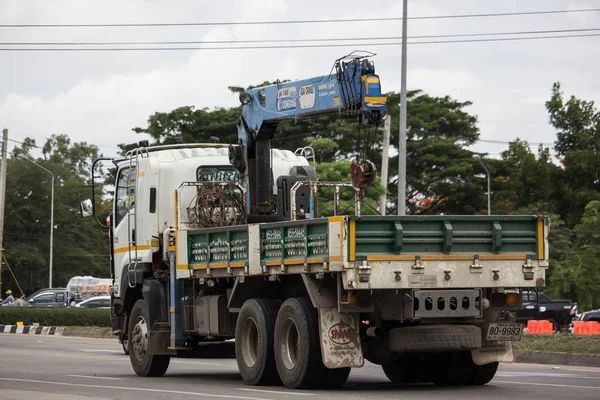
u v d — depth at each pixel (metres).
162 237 36.78
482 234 28.27
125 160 39.44
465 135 136.75
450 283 27.88
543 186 128.50
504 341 29.80
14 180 187.38
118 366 42.19
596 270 104.88
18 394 26.89
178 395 27.36
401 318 28.06
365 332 29.27
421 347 28.31
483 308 28.55
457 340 28.31
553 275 106.56
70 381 33.47
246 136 35.78
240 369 31.81
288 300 29.67
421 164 130.00
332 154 115.50
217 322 33.38
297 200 35.91
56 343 63.53
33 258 182.25
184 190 36.72
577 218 125.62
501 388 29.84
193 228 36.16
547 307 81.62
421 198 134.00
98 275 195.38
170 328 35.66
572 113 129.12
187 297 35.09
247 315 31.47
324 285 28.58
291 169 38.59
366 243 27.20
